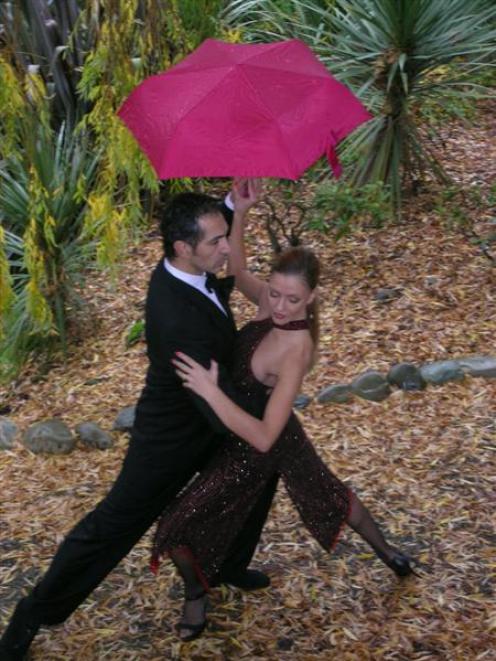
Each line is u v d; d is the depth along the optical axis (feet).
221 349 12.54
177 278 12.34
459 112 30.78
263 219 28.04
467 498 17.16
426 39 26.48
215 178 30.50
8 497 18.60
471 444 18.60
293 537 16.60
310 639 14.39
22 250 23.73
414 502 17.17
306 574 15.69
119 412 21.06
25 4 27.66
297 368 12.56
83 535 13.32
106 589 15.75
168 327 12.19
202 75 12.17
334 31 32.19
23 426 21.13
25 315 22.93
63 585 13.51
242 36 29.60
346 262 25.35
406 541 16.22
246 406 12.79
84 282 24.70
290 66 12.30
